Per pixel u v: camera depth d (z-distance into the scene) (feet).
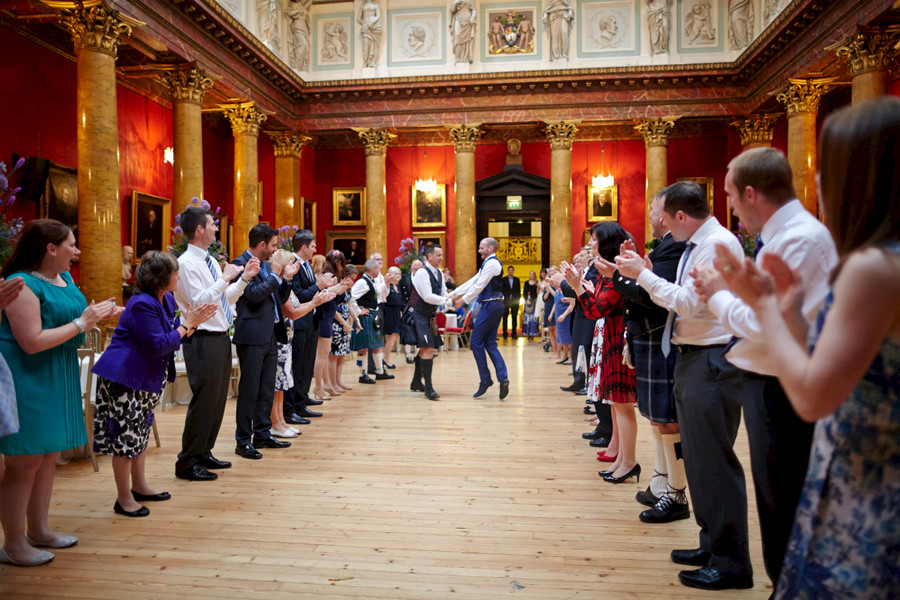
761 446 7.63
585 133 60.13
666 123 51.60
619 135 59.77
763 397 7.64
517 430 19.62
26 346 9.32
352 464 15.71
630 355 12.10
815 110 42.45
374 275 29.86
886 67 33.73
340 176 63.52
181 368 24.22
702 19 51.62
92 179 30.35
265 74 49.01
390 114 54.60
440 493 13.37
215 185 56.90
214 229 14.79
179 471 14.46
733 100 50.93
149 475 14.74
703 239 9.13
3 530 10.62
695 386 8.86
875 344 3.77
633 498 13.01
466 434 19.07
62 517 11.87
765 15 47.55
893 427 4.00
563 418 21.52
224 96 45.42
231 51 43.86
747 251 37.65
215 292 13.66
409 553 10.16
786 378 4.02
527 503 12.71
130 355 11.66
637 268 9.09
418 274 24.49
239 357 16.53
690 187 9.35
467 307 50.29
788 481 7.50
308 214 62.23
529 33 53.47
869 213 3.96
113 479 14.57
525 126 58.80
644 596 8.63
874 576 3.96
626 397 13.66
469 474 14.82
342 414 22.21
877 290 3.74
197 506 12.51
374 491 13.51
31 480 9.82
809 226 6.77
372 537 10.85
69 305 10.24
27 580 9.15
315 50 55.52
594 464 15.71
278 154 55.52
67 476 14.83
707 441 8.84
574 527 11.34
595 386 16.83
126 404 11.85
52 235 10.06
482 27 54.08
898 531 3.93
